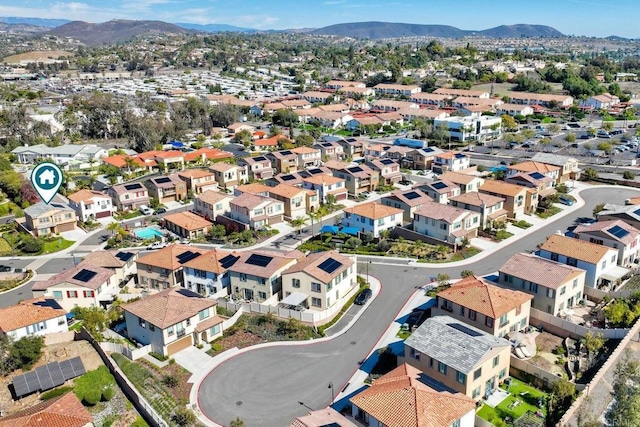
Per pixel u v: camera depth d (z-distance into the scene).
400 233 101.38
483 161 160.38
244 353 65.88
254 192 119.25
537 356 62.78
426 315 73.00
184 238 106.81
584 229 86.38
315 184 123.56
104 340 69.62
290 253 84.31
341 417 51.00
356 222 102.75
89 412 55.84
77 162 166.25
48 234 108.88
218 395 58.06
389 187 135.25
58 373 60.62
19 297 85.06
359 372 61.44
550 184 121.31
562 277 69.06
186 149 185.00
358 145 170.25
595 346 61.47
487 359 55.38
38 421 49.19
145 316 66.50
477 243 97.81
